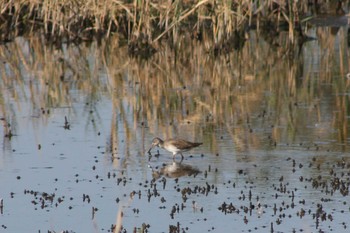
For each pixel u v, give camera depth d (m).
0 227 12.75
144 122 18.88
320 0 31.28
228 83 23.06
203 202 13.59
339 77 23.34
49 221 12.97
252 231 12.35
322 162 15.53
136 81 23.50
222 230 12.41
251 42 28.69
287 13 30.30
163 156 16.25
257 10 28.80
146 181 14.66
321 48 27.55
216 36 27.25
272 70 24.67
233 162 15.67
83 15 29.34
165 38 28.41
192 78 23.84
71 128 18.41
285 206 13.33
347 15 29.70
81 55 27.31
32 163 15.84
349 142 16.86
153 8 28.33
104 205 13.59
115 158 16.11
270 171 15.08
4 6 30.30
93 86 22.86
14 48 28.52
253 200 13.63
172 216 13.02
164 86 22.81
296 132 17.70
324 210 13.10
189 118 19.17
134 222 12.84
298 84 22.64
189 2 28.56
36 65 25.84
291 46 27.73
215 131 17.97
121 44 28.83
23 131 18.20
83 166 15.64
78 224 12.84
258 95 21.48
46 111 20.00
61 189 14.38
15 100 21.19
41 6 30.81
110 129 18.27
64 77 24.08
